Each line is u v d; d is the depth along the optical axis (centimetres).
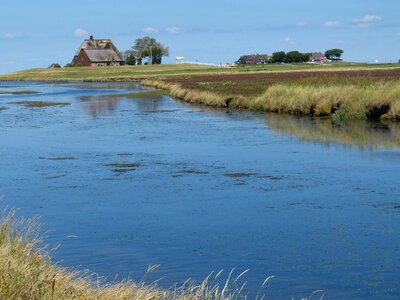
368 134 2816
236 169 2059
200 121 3650
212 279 1032
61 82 12056
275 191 1719
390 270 1071
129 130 3278
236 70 13225
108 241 1264
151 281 1014
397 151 2327
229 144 2641
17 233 1025
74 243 1249
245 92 5366
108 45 18012
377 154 2273
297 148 2477
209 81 8012
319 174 1939
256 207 1543
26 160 2327
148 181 1892
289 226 1364
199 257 1154
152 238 1287
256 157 2288
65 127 3509
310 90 4069
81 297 764
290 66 15412
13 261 809
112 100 5894
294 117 3744
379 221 1387
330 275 1051
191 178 1927
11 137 3061
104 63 17612
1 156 2433
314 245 1220
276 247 1214
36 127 3531
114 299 794
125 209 1545
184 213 1498
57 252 1183
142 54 18712
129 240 1267
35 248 1059
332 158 2220
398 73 7675
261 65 16975
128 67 16462
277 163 2152
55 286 774
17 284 743
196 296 878
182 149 2536
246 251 1191
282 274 1057
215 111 4350
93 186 1834
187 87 6619
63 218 1462
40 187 1831
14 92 7912
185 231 1339
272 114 3994
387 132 2866
